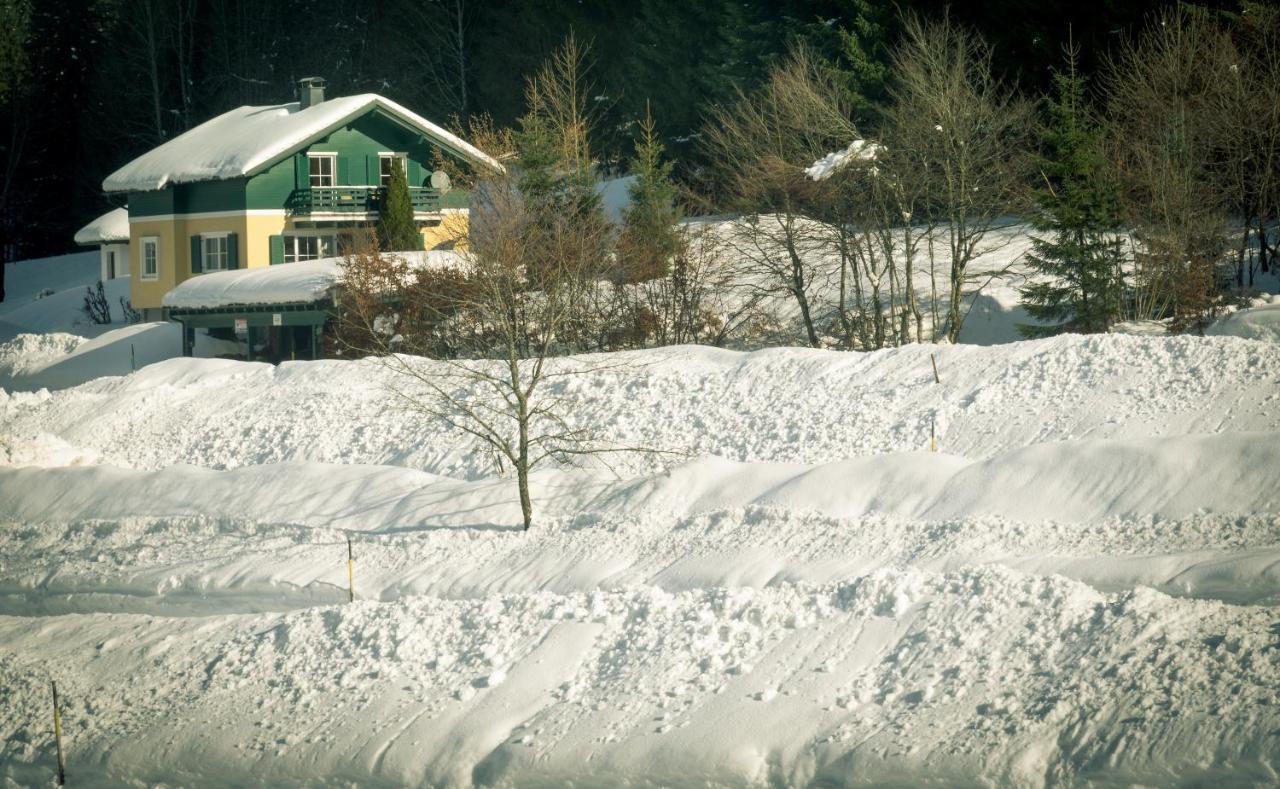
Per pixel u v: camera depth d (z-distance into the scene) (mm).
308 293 81562
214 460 53219
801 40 98938
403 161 103750
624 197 104312
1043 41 91062
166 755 28922
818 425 45312
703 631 29469
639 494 39906
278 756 28141
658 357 53875
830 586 30312
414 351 68875
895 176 67312
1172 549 31516
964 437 42750
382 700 29312
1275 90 72375
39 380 92438
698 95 119438
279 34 171000
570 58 106000
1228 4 83688
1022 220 70438
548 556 37031
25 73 172125
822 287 74188
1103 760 23156
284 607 37469
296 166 102000
